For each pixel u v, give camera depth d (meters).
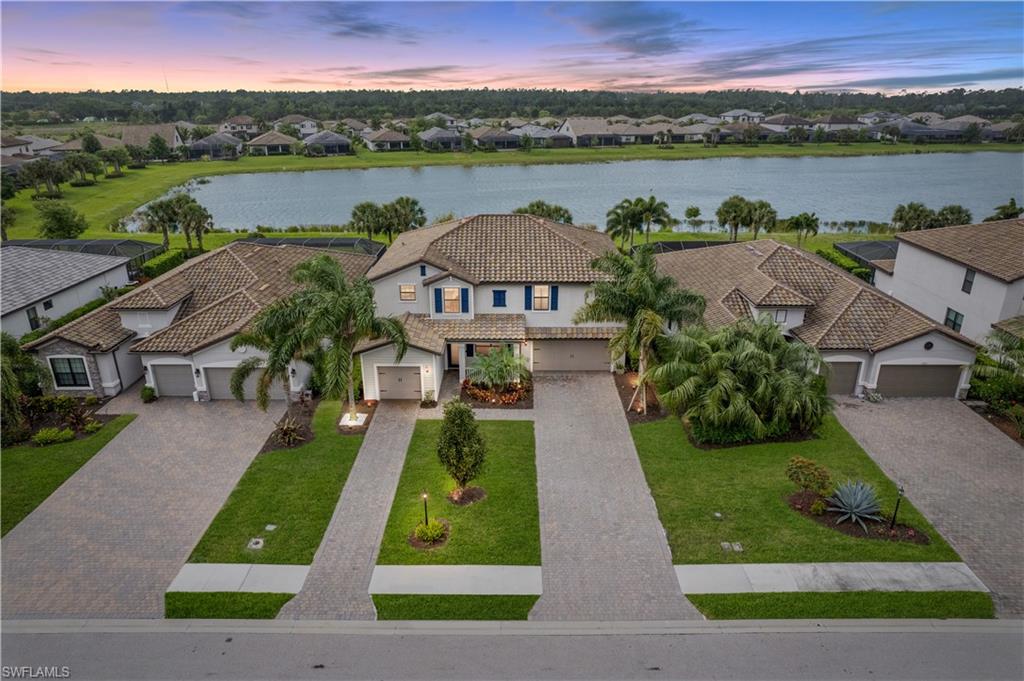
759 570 20.75
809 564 20.97
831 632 18.39
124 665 17.55
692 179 121.50
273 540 22.44
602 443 28.83
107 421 30.98
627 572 20.83
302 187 115.38
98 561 21.52
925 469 26.28
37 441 28.66
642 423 30.58
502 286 35.34
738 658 17.56
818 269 38.12
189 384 33.47
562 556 21.58
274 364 26.86
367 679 16.97
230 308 34.53
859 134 181.75
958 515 23.34
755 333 28.47
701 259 44.66
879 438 28.75
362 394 33.44
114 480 26.09
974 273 36.97
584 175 127.06
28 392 33.09
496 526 23.12
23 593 20.14
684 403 27.81
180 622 18.98
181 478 26.20
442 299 35.09
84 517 23.77
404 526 23.16
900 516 23.28
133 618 19.16
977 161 147.75
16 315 37.53
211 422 30.89
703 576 20.58
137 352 32.31
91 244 55.78
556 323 36.00
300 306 27.22
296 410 32.16
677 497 24.73
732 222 63.28
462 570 20.94
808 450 27.83
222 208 97.56
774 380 27.58
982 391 31.52
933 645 17.91
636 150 162.62
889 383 32.59
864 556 21.25
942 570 20.61
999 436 28.83
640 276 29.62
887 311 33.66
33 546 22.23
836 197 102.38
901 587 19.92
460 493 24.92
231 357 32.47
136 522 23.47
